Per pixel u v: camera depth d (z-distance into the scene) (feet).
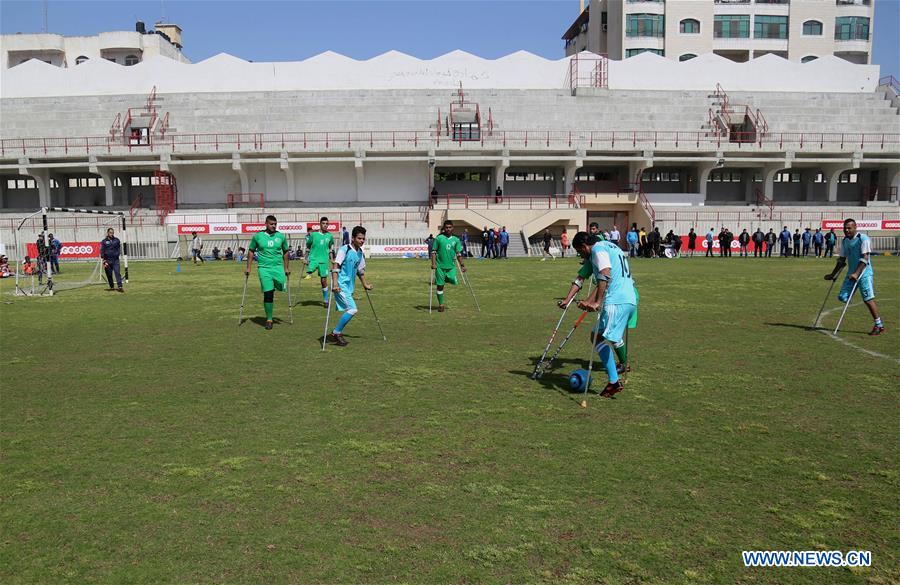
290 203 151.74
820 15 217.77
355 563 11.77
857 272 35.04
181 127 152.97
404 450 17.44
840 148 151.84
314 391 23.57
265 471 15.99
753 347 31.94
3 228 127.85
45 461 16.72
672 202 152.25
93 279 76.74
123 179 157.89
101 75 163.43
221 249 121.90
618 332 22.07
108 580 11.28
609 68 167.53
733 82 169.78
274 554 12.08
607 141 152.15
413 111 155.22
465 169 158.92
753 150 149.28
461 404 21.84
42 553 12.19
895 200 158.81
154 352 31.09
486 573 11.46
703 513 13.73
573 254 129.39
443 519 13.46
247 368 27.43
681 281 69.15
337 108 154.40
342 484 15.21
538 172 160.45
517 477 15.61
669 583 11.17
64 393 23.48
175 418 20.34
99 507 14.07
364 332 36.88
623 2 213.87
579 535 12.80
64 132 153.07
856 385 24.27
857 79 172.24
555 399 22.47
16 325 40.22
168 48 235.61
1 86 163.12
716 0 215.72
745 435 18.62
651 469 16.10
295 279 73.67
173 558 11.96
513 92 158.81
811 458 16.81
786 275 76.89
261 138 150.30
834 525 13.20
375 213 141.08
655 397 22.68
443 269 45.60
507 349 31.65
